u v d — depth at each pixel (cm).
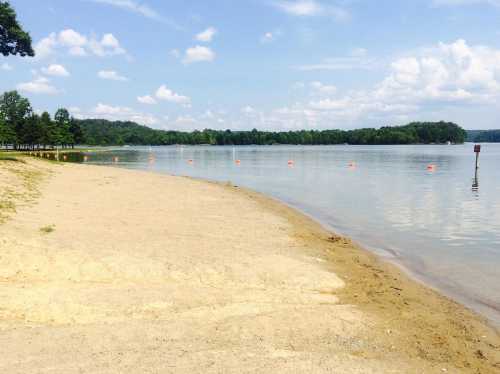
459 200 2995
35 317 867
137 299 968
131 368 680
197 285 1083
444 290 1173
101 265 1152
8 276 1053
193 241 1483
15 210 1725
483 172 5569
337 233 1891
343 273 1255
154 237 1505
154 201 2441
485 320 973
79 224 1614
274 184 4144
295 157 10775
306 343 800
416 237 1834
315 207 2652
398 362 750
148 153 14012
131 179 3756
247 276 1151
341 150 17200
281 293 1058
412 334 872
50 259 1159
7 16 3512
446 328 913
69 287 1016
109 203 2252
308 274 1190
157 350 745
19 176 2884
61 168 4253
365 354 773
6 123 10062
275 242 1573
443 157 10238
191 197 2725
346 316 933
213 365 696
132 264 1174
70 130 14038
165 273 1140
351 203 2842
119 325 845
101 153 12444
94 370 671
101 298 964
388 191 3534
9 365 682
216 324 863
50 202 2078
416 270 1359
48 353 725
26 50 3719
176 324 856
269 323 873
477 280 1265
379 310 988
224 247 1426
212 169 6500
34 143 10800
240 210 2308
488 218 2289
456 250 1622
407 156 10912
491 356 799
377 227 2042
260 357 731
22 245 1230
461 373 730
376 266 1372
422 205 2759
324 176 5072
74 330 819
